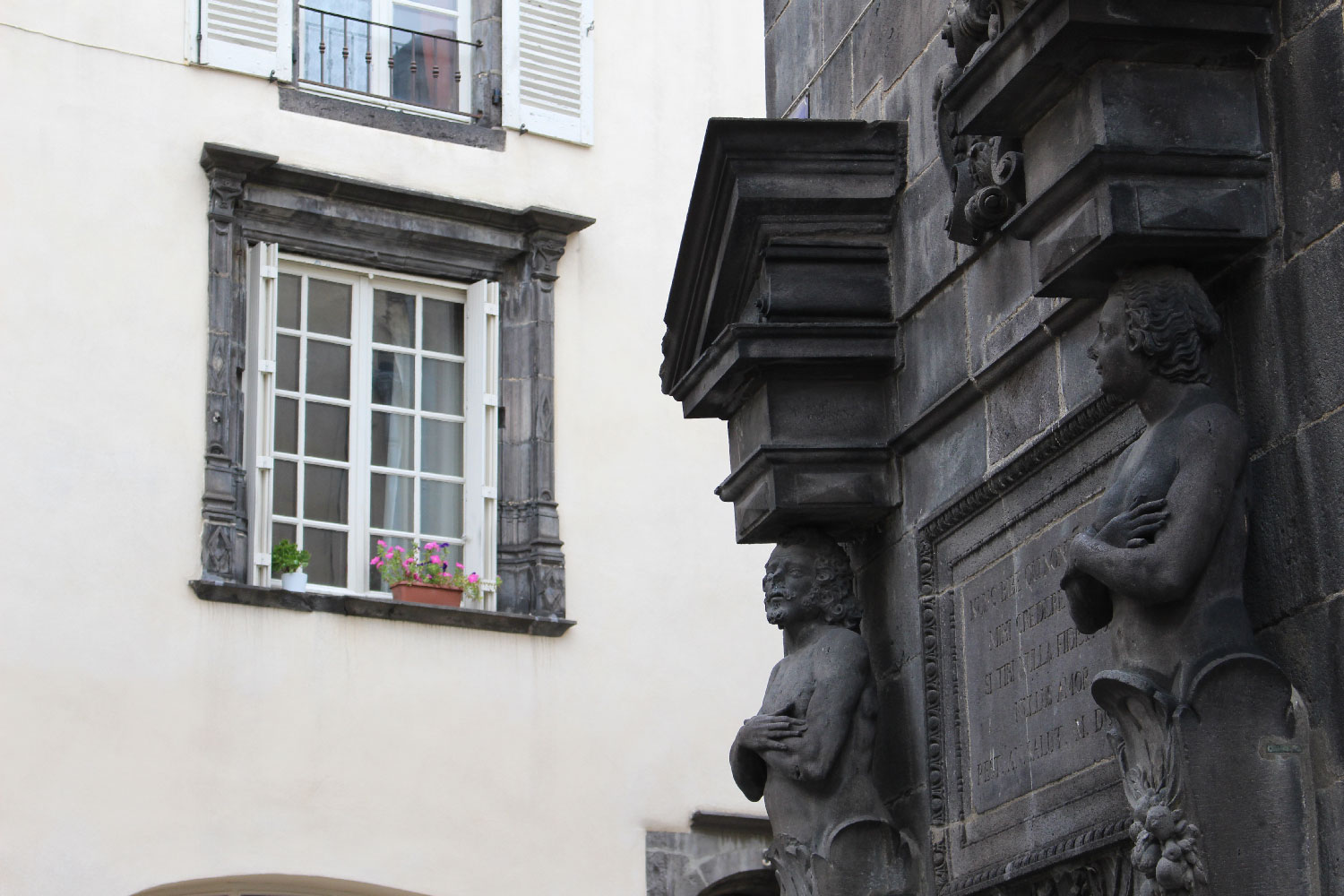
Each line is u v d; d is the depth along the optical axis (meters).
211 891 16.28
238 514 17.05
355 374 18.08
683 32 19.83
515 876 17.14
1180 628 5.61
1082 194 5.95
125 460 16.53
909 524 7.82
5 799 15.46
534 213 18.50
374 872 16.62
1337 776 5.42
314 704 16.73
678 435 18.86
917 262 7.78
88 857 15.67
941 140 7.49
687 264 8.34
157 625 16.33
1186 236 5.81
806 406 7.93
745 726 7.74
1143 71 5.89
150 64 17.30
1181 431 5.71
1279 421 5.74
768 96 9.63
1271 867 5.43
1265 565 5.73
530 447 18.34
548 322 18.56
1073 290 6.19
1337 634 5.46
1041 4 5.79
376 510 17.97
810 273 7.94
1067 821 6.66
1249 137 5.89
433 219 18.33
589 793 17.59
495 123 18.91
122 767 15.93
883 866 7.54
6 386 16.20
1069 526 6.82
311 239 17.88
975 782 7.32
